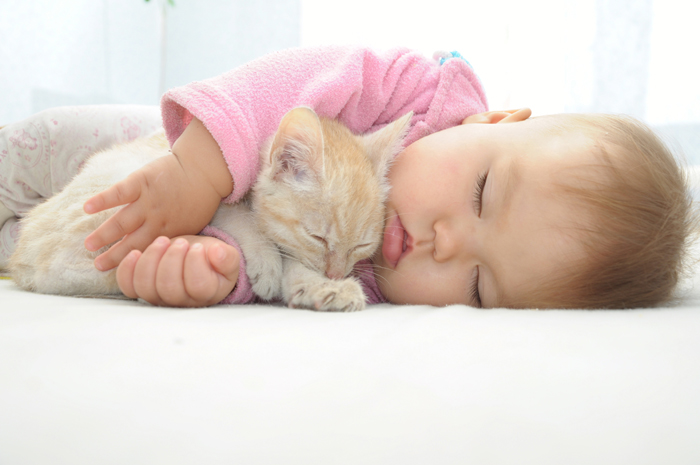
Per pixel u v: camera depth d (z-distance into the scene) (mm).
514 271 344
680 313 296
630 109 911
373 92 419
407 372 196
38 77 1007
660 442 151
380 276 391
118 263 312
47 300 302
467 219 356
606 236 334
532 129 372
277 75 377
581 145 352
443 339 236
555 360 212
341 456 141
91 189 353
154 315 265
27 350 205
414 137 414
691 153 839
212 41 1091
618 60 910
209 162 335
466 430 154
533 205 339
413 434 152
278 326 254
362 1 988
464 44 965
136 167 368
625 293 338
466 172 360
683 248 360
